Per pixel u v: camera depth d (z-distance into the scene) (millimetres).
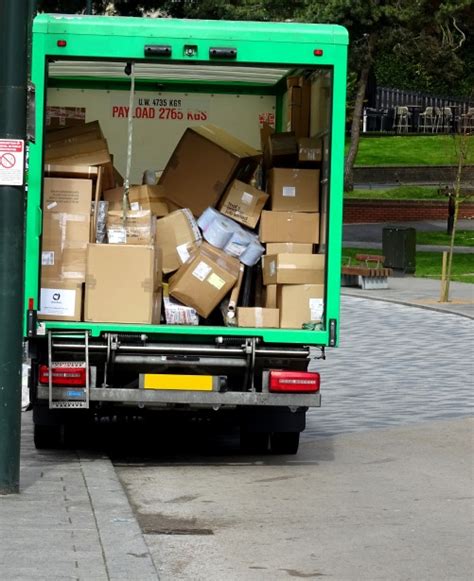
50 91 12555
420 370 17484
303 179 10820
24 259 9203
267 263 10695
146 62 10367
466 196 41875
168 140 12703
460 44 39625
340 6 36969
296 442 11188
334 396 15102
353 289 29641
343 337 21422
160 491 9594
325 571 7160
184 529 8242
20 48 8750
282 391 10352
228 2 38562
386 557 7508
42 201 10234
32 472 9844
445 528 8320
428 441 11984
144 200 10914
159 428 13219
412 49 39469
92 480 9508
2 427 8805
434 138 55312
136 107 12648
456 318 24391
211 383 10266
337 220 10422
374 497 9383
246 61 10305
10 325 8773
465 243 40469
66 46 10195
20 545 7297
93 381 10242
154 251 10266
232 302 10602
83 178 10422
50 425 11008
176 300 10656
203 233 10859
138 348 10273
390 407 14219
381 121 57281
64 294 10258
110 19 10242
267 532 8172
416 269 34219
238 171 11367
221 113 12766
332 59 10344
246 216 10945
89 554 7133
